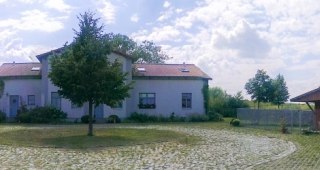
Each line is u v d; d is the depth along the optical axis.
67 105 47.38
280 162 18.16
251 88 60.16
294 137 30.33
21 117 45.91
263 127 39.69
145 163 18.16
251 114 43.31
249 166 17.19
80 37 28.62
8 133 31.88
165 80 50.88
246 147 24.06
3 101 49.44
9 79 49.41
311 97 34.88
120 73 29.16
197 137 29.91
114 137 28.91
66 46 29.66
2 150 22.58
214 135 31.69
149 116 49.31
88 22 28.89
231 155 20.61
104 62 28.52
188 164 17.86
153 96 50.66
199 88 51.66
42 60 47.94
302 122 38.56
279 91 59.59
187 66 54.12
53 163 18.16
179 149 23.16
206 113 51.81
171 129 36.78
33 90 49.03
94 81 28.17
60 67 28.14
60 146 24.23
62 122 45.94
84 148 23.53
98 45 28.28
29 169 16.58
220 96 60.28
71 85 28.09
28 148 23.44
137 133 32.16
